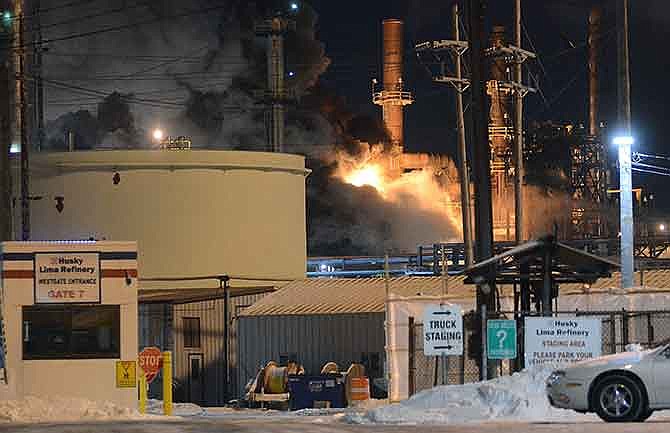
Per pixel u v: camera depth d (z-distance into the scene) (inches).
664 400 1510.8
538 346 1966.0
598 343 1955.0
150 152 4453.7
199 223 4480.8
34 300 2390.5
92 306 2405.3
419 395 1796.3
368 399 2837.1
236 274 4532.5
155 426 1470.2
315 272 5551.2
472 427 1454.2
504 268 2172.7
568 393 1550.2
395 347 2704.2
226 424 1519.4
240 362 3629.4
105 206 4416.8
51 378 2378.2
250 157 4589.1
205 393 4057.6
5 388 2332.7
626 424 1451.8
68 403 1969.7
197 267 4475.9
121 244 2417.6
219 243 4510.3
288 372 3184.1
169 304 4099.4
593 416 1640.0
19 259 2393.0
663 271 3501.5
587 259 2145.7
